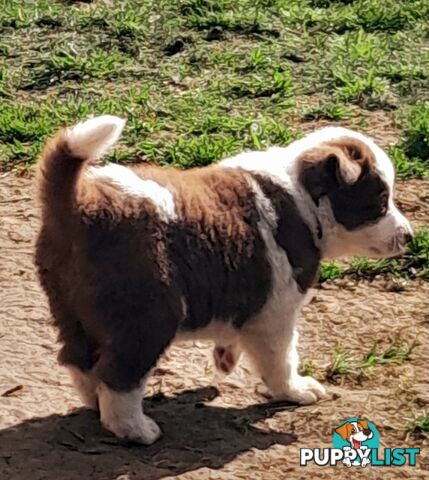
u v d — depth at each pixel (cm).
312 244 174
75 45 278
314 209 174
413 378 183
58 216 161
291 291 172
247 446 168
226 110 255
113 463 164
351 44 280
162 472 163
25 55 275
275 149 178
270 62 271
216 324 170
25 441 168
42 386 179
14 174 235
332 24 289
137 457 166
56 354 186
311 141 178
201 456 166
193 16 286
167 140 244
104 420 167
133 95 258
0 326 193
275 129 243
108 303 162
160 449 167
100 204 162
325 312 198
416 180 231
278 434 171
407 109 254
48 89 264
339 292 203
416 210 222
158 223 164
